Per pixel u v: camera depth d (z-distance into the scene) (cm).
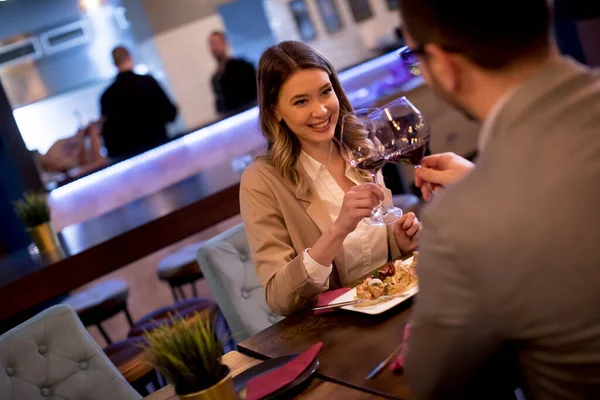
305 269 165
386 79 562
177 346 120
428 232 92
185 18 596
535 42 87
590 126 85
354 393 122
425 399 99
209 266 228
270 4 617
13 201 471
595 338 85
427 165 143
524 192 86
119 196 480
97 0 570
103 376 195
